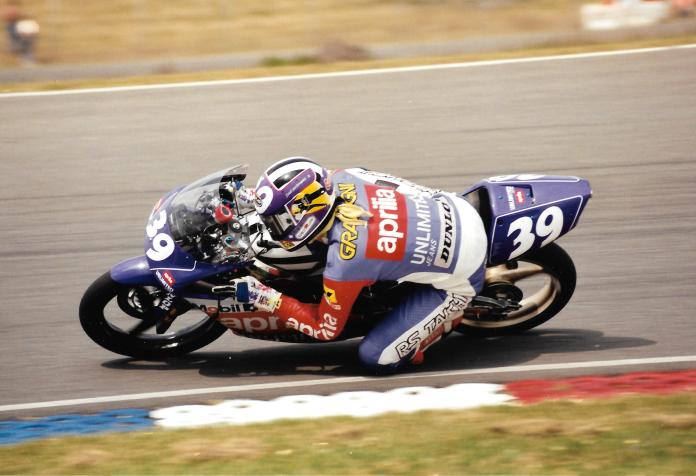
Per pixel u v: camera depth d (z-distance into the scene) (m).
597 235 22.50
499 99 31.83
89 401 16.59
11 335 19.16
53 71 39.12
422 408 15.46
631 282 20.39
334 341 17.62
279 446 14.11
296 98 32.94
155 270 16.28
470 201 17.55
